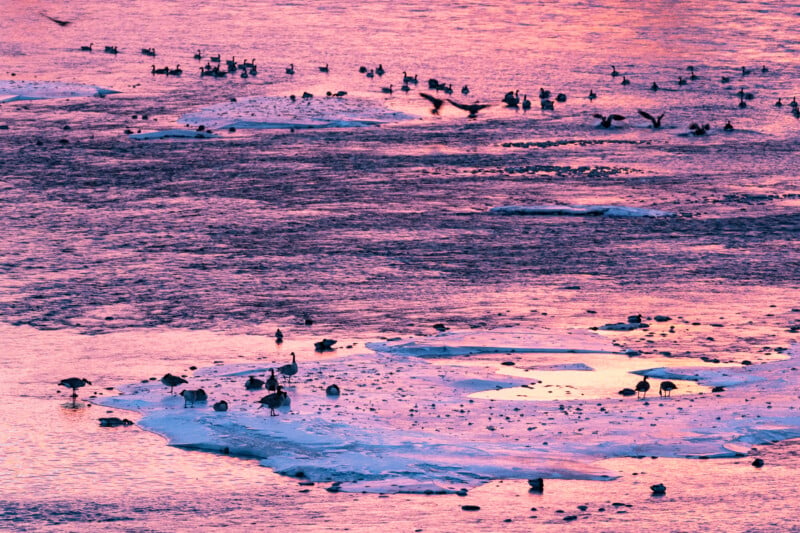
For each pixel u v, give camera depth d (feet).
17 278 336.70
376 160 560.20
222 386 228.63
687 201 473.26
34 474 180.45
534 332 276.00
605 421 204.54
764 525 156.46
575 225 422.41
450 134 644.27
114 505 167.43
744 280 340.59
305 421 202.18
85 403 218.38
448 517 160.25
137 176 514.27
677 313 299.58
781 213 450.30
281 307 305.12
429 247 383.45
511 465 181.27
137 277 339.77
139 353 258.57
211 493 172.04
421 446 189.47
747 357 255.09
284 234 403.13
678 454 187.62
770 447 192.24
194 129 636.89
